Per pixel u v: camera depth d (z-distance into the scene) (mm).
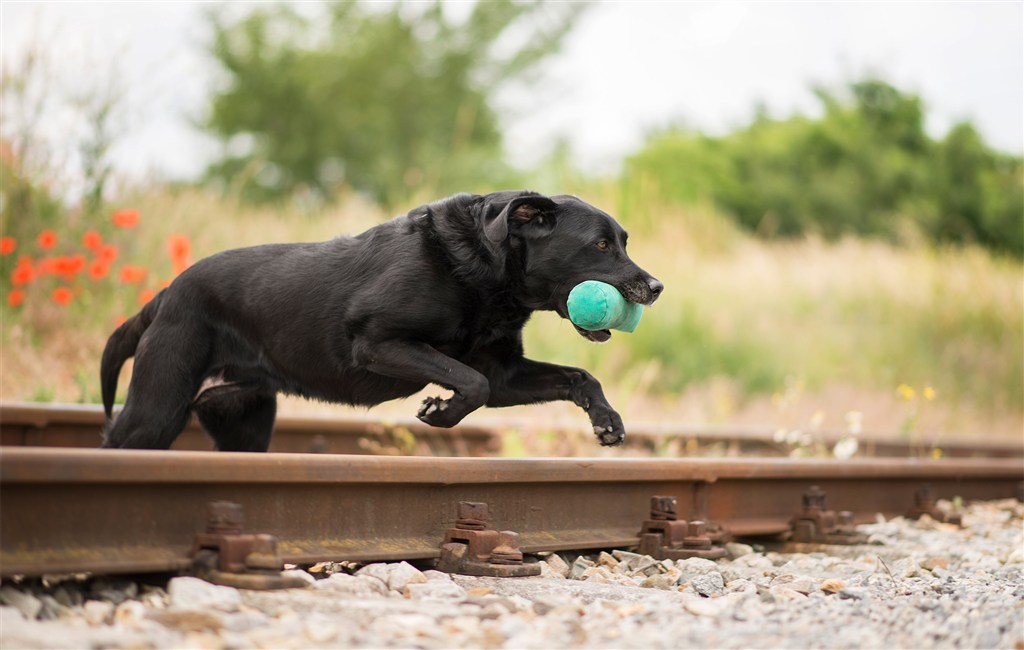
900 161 36469
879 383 18203
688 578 5816
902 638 4227
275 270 6332
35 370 10516
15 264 12445
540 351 14703
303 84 35000
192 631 3916
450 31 36500
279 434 9312
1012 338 19656
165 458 4492
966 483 10617
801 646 4043
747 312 18922
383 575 5043
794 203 35469
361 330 6035
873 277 20859
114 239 13352
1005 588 5641
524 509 6102
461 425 10266
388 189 31656
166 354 6211
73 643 3652
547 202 6113
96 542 4418
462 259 6055
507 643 3930
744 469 7457
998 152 37500
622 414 13430
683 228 20641
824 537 7672
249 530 4875
